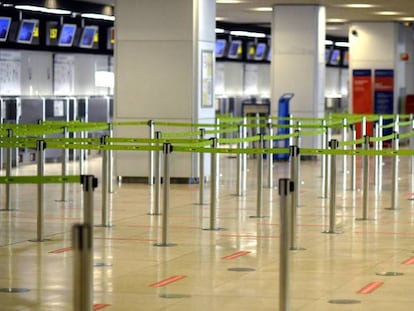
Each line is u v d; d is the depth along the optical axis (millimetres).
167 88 29438
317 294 13016
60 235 18078
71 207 22578
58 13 38281
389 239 17984
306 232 18828
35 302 12430
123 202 23797
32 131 22750
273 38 40656
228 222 20156
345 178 30703
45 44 38438
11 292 13023
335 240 17844
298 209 22641
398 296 12914
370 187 28266
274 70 40781
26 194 25469
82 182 11375
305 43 40438
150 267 14914
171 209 22453
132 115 29625
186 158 29391
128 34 29547
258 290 13234
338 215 21531
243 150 19000
